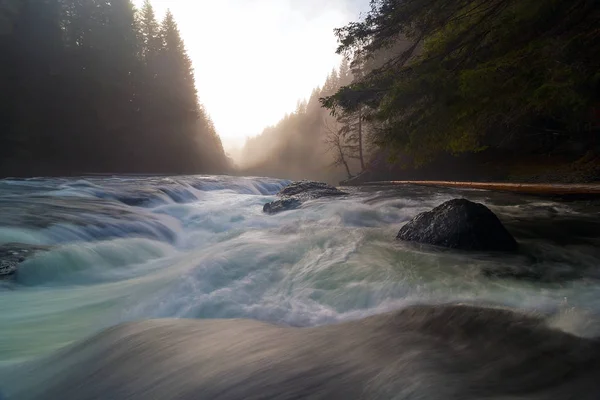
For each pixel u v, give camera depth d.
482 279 3.87
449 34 8.57
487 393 1.36
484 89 6.15
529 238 6.07
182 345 2.38
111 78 46.03
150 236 7.87
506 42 6.78
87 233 7.09
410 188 17.89
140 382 1.97
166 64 62.25
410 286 3.66
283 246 5.46
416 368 1.66
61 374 2.30
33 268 4.91
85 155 41.22
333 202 10.91
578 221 7.61
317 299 3.53
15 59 35.56
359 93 7.97
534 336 2.04
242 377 1.81
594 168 15.44
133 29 53.12
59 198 11.21
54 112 38.56
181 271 4.86
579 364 1.63
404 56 9.43
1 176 30.86
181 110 58.09
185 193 15.55
